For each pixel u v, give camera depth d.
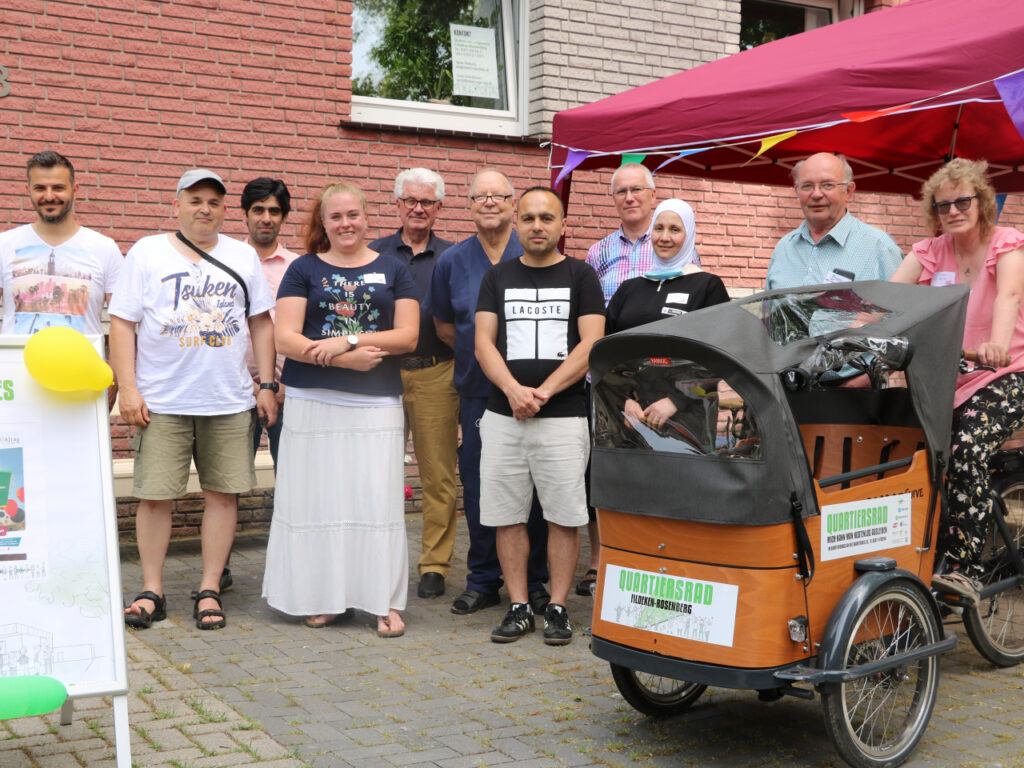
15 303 5.28
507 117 8.55
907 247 10.16
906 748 3.60
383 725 3.92
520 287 5.09
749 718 4.05
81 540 3.34
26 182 6.84
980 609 4.49
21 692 3.04
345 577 5.20
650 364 3.62
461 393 5.66
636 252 5.84
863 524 3.63
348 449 5.18
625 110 5.76
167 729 3.80
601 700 4.23
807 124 5.05
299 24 7.58
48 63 6.86
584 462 5.05
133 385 5.22
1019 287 4.43
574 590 5.99
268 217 6.14
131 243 7.14
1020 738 3.81
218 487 5.39
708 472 3.46
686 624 3.54
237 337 5.39
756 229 9.39
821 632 3.50
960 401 4.51
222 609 5.37
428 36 8.31
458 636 5.12
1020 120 4.53
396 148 7.95
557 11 8.35
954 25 5.17
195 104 7.28
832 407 4.43
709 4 9.00
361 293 5.23
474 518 5.63
